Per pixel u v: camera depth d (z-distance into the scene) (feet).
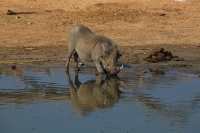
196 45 81.76
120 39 84.89
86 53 65.77
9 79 61.82
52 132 43.65
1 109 50.14
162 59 71.72
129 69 67.46
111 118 47.65
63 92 56.80
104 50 63.87
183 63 70.44
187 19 98.37
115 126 45.32
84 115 48.52
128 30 90.43
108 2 109.91
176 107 50.60
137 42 83.20
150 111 49.60
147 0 111.34
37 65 69.05
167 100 53.06
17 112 49.21
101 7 105.70
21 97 54.44
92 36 66.03
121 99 53.98
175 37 86.53
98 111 49.93
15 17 97.71
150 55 72.43
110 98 54.39
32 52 76.28
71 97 54.85
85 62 67.41
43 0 113.29
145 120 46.93
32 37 85.20
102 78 63.36
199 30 91.25
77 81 61.67
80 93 56.54
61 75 64.44
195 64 70.13
